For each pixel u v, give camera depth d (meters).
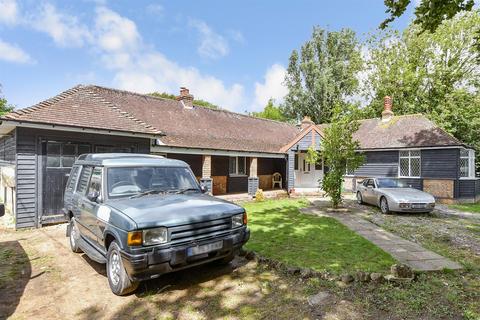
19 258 5.73
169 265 3.84
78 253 6.07
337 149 11.96
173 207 4.23
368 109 29.19
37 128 8.77
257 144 18.38
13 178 8.91
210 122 18.34
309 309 3.63
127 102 15.61
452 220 10.09
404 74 26.84
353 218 10.13
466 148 17.19
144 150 11.41
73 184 6.21
